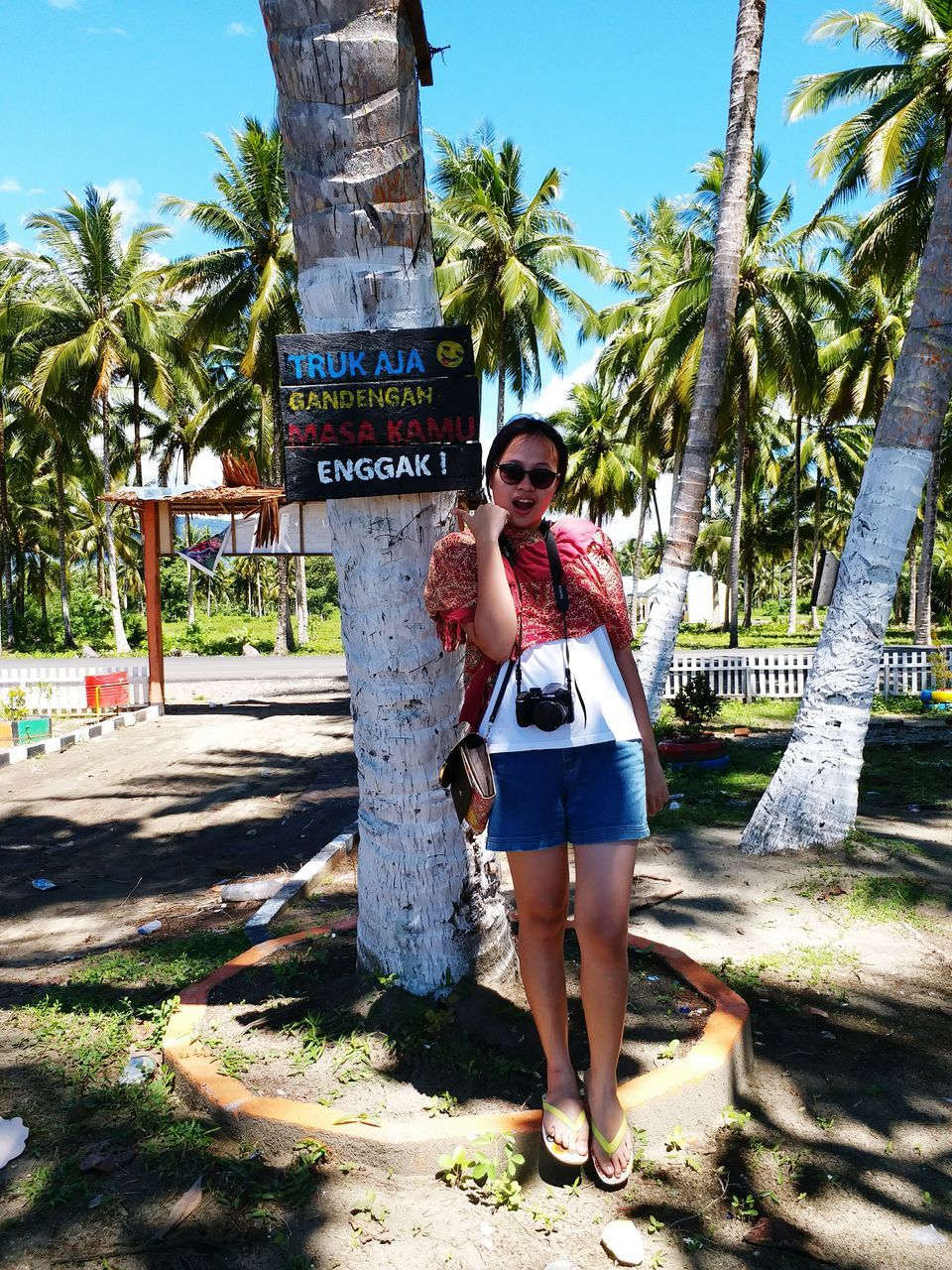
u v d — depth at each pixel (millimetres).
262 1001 3273
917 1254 2275
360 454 2842
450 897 3053
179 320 30891
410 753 2975
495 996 3078
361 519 2910
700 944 4410
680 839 6367
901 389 5980
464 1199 2373
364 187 2785
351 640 3023
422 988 3031
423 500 2910
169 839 7492
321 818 7977
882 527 5926
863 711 5945
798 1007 3678
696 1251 2248
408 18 2797
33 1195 2494
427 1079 2721
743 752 10820
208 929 5105
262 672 24281
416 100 2854
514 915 4141
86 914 5605
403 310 2889
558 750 2295
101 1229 2346
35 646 38625
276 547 15234
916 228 18531
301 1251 2219
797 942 4445
